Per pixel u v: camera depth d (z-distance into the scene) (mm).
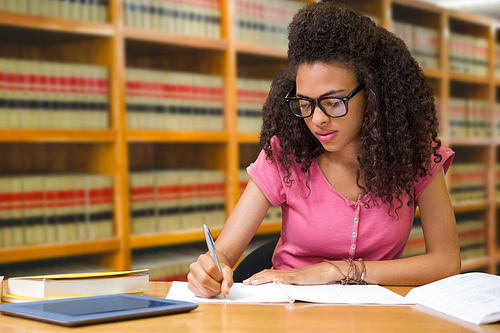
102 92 2359
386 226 1266
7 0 2088
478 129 3840
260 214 1350
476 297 894
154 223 2543
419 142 1213
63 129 2203
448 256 1188
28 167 2492
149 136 2449
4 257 2082
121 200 2379
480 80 3818
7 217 2141
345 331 760
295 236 1334
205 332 749
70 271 2363
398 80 1173
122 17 2357
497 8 3928
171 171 2713
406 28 3393
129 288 1002
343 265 1121
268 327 779
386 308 903
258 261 1493
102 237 2369
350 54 1106
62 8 2234
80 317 780
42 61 2439
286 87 1292
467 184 3750
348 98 1101
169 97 2574
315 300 941
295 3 3014
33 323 789
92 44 2457
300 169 1328
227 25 2701
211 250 1032
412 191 1259
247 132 2844
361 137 1194
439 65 3574
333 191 1288
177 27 2588
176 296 995
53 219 2246
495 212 3914
